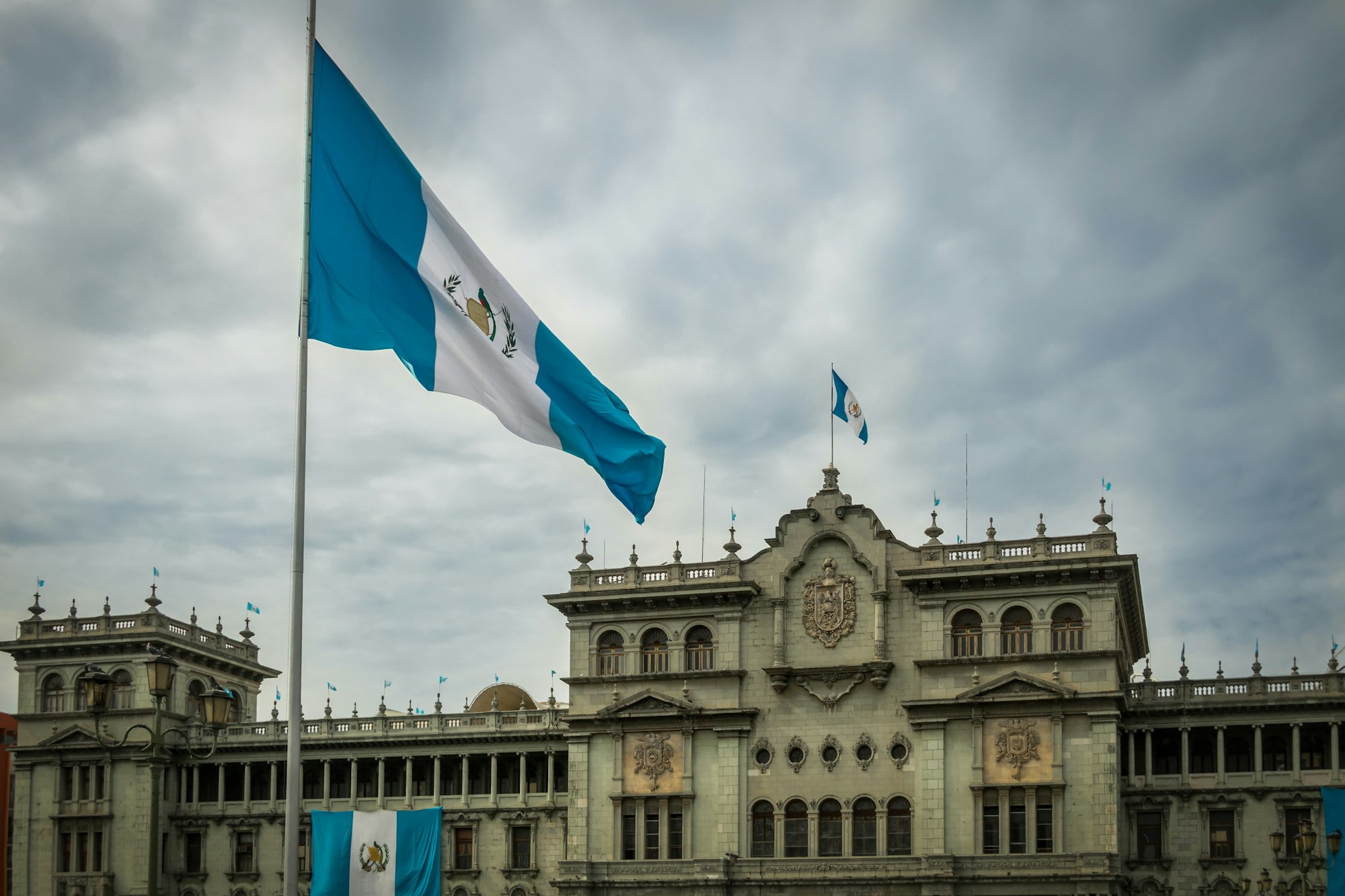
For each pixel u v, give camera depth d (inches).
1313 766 3708.2
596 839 3887.8
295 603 1321.4
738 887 3715.6
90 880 4522.6
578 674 4010.8
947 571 3703.3
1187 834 3705.7
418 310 1477.6
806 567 3890.3
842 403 3929.6
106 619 4690.0
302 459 1350.9
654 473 1592.0
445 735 4421.8
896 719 3727.9
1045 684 3560.5
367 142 1466.5
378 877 3941.9
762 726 3836.1
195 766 4630.9
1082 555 3631.9
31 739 4667.8
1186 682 3786.9
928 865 3563.0
